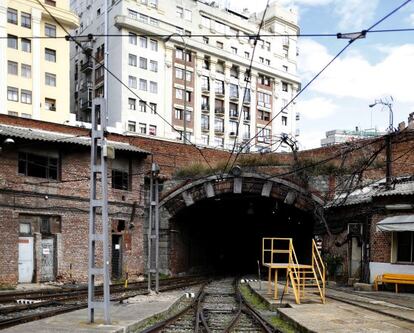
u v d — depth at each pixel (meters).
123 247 28.86
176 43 65.06
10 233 22.98
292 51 81.25
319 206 27.92
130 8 61.00
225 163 31.92
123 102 58.66
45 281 24.61
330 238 26.31
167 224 32.25
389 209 20.69
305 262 41.09
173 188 32.22
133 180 29.91
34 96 51.72
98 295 19.41
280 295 18.09
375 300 16.42
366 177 26.73
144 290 22.61
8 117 25.34
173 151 32.94
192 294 20.27
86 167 26.98
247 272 43.28
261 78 75.81
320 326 10.42
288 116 79.44
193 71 67.06
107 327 9.98
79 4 69.81
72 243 25.89
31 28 51.84
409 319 11.33
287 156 31.30
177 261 33.84
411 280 19.31
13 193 23.22
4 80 49.44
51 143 25.09
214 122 69.19
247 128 73.06
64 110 54.41
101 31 63.19
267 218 44.53
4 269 22.53
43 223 24.81
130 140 31.11
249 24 75.38
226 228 45.59
